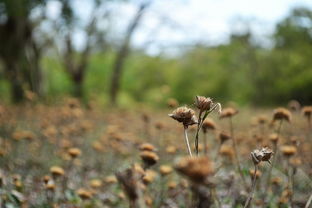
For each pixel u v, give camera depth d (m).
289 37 36.31
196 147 1.92
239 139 4.80
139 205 1.39
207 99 1.93
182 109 1.92
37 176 5.15
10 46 20.77
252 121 4.94
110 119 10.35
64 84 27.66
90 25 23.03
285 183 3.84
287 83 35.53
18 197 3.63
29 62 21.50
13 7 18.41
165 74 46.91
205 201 1.19
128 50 28.73
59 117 8.94
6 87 23.69
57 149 6.60
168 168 3.74
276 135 3.45
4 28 20.69
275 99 36.94
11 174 4.99
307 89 34.94
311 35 36.28
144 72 46.12
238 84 42.12
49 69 28.56
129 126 9.30
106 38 26.31
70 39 24.50
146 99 44.34
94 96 12.75
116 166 5.69
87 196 3.72
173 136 7.19
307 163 4.45
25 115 10.52
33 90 21.48
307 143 5.62
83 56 26.00
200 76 45.59
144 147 2.60
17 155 6.14
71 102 7.70
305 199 3.47
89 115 10.91
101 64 35.44
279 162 4.11
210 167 1.08
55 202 3.89
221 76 43.00
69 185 4.59
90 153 6.58
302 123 7.51
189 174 1.08
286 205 3.34
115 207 4.00
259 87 37.75
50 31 21.78
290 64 36.94
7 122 8.85
